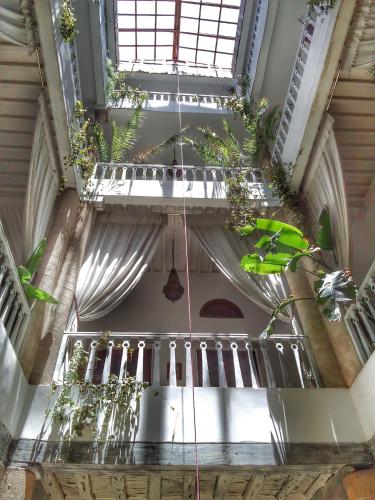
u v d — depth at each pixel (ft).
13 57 19.38
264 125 29.32
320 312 19.79
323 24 19.56
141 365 16.79
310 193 24.00
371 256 24.07
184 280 31.35
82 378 16.69
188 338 19.01
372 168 24.43
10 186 23.66
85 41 31.27
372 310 16.40
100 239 24.50
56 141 22.30
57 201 23.41
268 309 21.97
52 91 20.17
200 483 17.54
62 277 20.45
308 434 15.51
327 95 20.72
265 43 32.17
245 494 18.99
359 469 14.97
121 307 29.35
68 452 14.38
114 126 28.66
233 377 26.30
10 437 14.39
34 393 15.88
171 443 14.88
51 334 17.93
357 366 16.85
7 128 21.85
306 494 18.93
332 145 21.47
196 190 25.45
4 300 15.21
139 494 18.61
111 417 15.31
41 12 17.62
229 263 23.89
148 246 24.54
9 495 13.35
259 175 27.40
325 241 20.39
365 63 19.38
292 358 26.27
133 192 25.07
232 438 15.19
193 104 34.19
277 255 17.90
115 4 34.60
